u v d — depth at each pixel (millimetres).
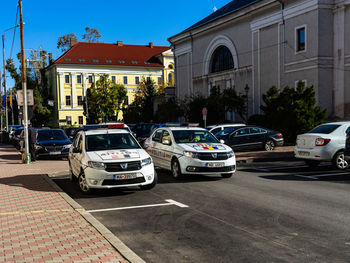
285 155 17859
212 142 12344
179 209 7797
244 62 36375
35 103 73938
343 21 26797
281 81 31469
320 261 4727
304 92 24984
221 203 8227
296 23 29625
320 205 7789
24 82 18375
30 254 4930
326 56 27641
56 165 16609
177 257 5020
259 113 34406
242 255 5016
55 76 74750
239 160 16656
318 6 27391
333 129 13047
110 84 64875
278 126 25141
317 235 5781
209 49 42250
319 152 12742
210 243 5551
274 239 5645
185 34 46125
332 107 27797
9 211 7598
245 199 8570
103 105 63375
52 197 9031
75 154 10859
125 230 6363
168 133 12859
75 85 74812
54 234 5867
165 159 12562
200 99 36500
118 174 9211
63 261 4652
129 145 10578
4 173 13938
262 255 4992
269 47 32844
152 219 7051
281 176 12055
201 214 7301
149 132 25672
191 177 12258
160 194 9477
